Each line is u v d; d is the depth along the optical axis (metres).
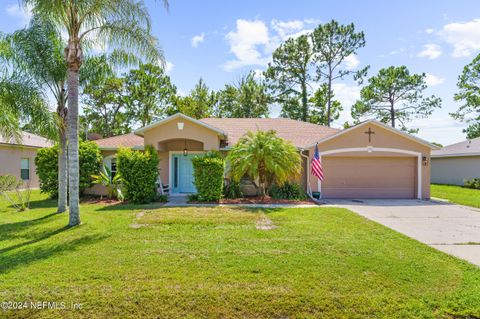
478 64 26.70
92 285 4.46
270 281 4.62
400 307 3.92
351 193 15.40
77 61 8.70
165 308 3.89
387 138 15.39
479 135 28.81
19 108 9.45
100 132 31.64
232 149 14.23
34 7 8.74
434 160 27.77
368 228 8.17
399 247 6.41
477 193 18.12
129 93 31.44
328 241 6.82
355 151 15.28
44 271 4.96
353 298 4.12
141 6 9.13
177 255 5.80
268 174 14.02
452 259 5.68
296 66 32.12
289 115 33.75
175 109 32.78
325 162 15.43
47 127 9.71
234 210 10.95
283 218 9.47
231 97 35.75
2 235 7.36
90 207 11.79
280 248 6.27
